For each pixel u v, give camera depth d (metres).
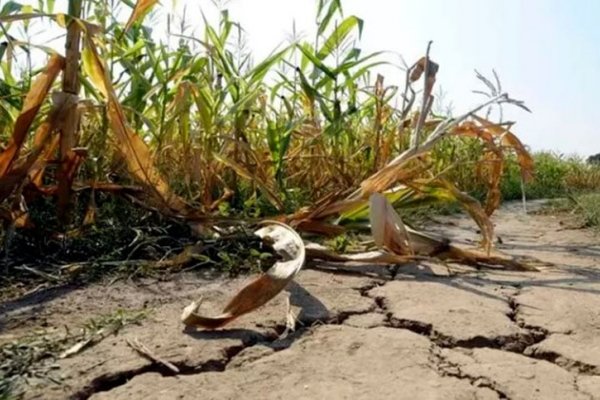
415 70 3.36
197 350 1.55
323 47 3.68
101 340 1.61
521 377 1.45
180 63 3.21
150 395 1.31
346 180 3.83
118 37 2.91
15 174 2.29
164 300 2.03
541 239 3.95
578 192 8.16
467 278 2.49
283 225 2.54
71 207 2.69
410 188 3.18
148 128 3.04
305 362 1.51
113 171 3.02
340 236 3.05
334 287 2.23
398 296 2.12
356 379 1.41
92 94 2.83
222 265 2.51
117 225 2.78
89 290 2.12
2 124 2.76
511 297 2.17
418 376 1.43
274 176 3.61
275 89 3.72
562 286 2.38
